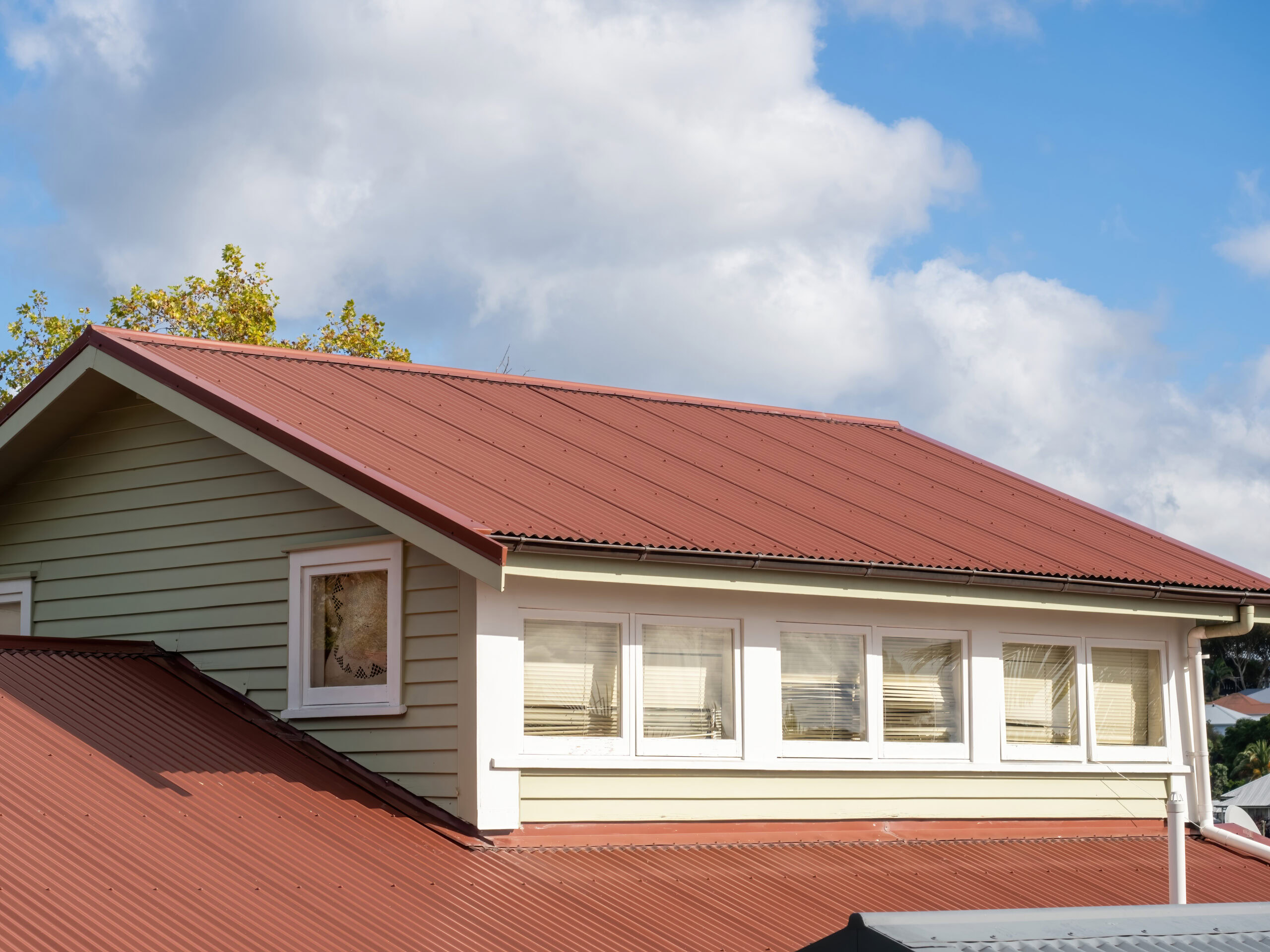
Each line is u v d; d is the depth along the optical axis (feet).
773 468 51.49
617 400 56.03
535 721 38.68
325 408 44.14
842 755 43.88
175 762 36.68
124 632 46.70
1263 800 190.19
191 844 31.71
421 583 39.40
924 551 44.88
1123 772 50.06
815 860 40.68
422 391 49.73
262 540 43.60
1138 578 48.29
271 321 104.12
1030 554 48.06
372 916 30.40
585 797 39.01
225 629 44.04
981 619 47.57
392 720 39.32
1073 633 49.70
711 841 40.81
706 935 32.63
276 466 39.86
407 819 37.17
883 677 45.37
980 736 46.98
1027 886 40.98
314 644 42.01
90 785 33.37
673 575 38.58
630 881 35.91
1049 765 48.24
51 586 49.11
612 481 43.91
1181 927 27.12
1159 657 51.96
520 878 34.81
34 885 27.40
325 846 33.76
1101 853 46.70
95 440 48.73
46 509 49.78
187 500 45.85
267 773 37.81
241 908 29.09
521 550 35.53
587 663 39.86
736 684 42.32
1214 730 334.44
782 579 40.75
